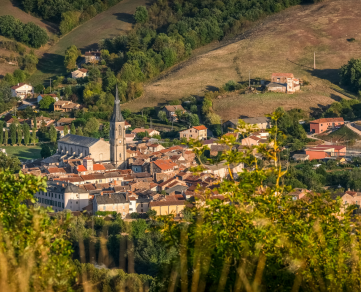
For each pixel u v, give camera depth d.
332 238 87.50
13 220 79.12
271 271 83.38
